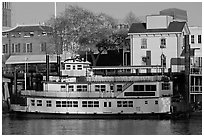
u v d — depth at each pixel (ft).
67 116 394.32
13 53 551.59
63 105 395.14
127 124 371.35
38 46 543.80
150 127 359.05
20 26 558.97
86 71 406.00
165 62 479.82
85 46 517.55
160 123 374.84
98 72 440.04
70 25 523.29
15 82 437.17
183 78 441.68
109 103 391.24
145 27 488.85
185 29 490.49
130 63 493.36
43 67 526.57
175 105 396.16
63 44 522.88
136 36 486.38
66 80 401.29
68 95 394.52
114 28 525.75
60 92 395.75
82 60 416.67
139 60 486.38
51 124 375.25
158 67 433.07
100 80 397.19
